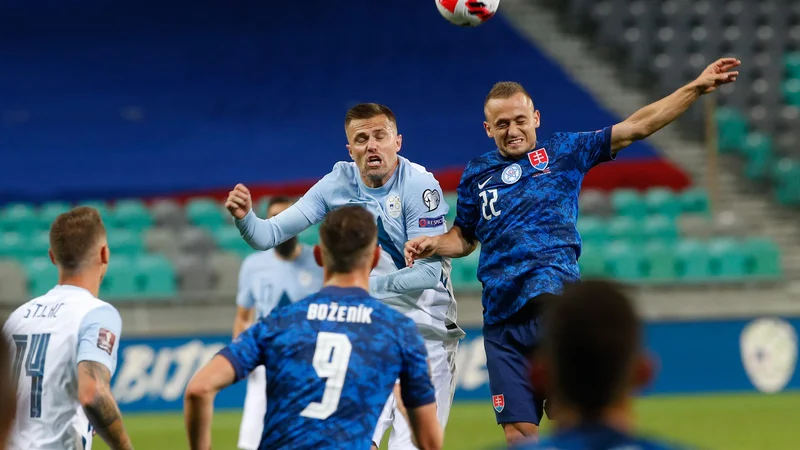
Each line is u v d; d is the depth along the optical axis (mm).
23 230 67250
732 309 59406
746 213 74188
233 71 89062
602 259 61594
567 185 21703
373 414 14391
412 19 92125
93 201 75438
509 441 21656
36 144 81812
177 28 91625
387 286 23188
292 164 81375
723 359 54719
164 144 82625
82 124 83875
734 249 64250
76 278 17453
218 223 68562
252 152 82250
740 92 80938
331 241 14906
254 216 20906
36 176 79125
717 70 21531
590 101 83812
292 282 32875
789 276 63000
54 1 92062
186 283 56312
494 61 88062
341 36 91500
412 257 21312
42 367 16859
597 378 8656
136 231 65000
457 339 24953
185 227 68062
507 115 21703
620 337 8672
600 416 8688
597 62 86250
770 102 81125
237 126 84688
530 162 21766
